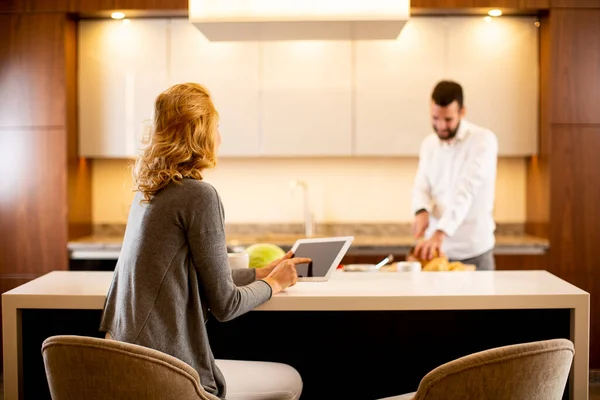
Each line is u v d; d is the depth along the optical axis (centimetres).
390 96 490
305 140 493
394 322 251
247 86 492
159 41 491
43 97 475
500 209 531
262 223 535
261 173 534
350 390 252
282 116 493
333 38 315
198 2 279
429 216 440
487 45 487
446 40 487
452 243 436
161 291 189
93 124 495
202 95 200
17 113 477
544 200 480
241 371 220
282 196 535
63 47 472
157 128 197
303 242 243
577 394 219
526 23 486
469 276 254
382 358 252
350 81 491
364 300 214
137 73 492
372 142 493
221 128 495
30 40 473
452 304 215
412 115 490
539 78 488
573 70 469
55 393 179
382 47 488
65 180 476
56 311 243
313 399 252
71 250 478
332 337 252
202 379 194
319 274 223
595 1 466
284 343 252
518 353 165
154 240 190
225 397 201
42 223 478
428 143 438
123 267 196
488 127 490
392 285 234
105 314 203
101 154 495
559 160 471
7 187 479
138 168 197
